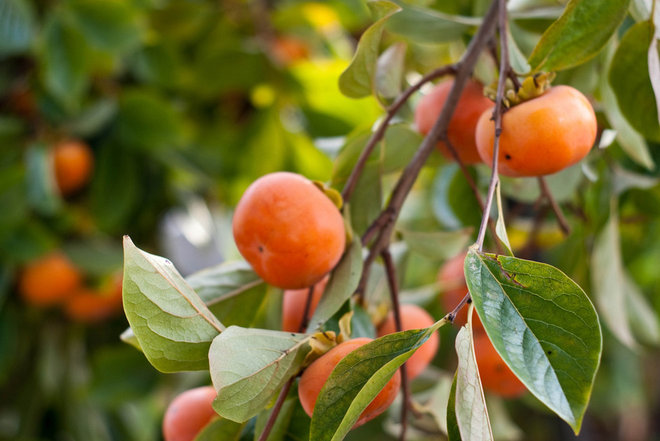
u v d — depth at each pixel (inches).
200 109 61.1
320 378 29.5
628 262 47.5
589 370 26.7
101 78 54.1
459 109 34.4
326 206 31.7
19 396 56.9
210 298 33.4
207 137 60.6
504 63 31.1
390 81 36.8
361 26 65.6
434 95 35.9
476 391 27.1
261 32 57.0
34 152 48.4
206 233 61.7
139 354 52.7
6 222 48.1
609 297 39.5
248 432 32.3
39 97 50.3
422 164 33.7
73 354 58.3
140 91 52.1
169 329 29.3
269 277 31.9
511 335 27.1
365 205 35.0
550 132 30.2
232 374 28.9
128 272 28.6
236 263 34.4
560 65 31.1
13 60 51.1
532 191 38.9
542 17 36.7
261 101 57.9
